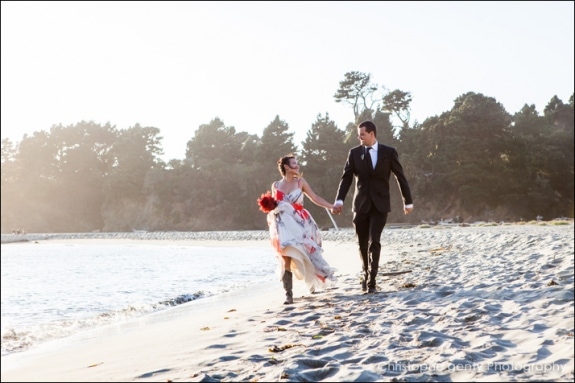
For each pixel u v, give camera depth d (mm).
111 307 10289
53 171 122250
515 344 3785
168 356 4387
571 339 3676
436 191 89750
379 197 7086
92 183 119500
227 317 6316
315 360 3686
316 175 94062
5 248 59500
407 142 92688
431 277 7941
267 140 104688
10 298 12641
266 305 7125
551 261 8133
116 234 82250
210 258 25891
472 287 6402
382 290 7172
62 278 18219
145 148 117875
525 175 90375
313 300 6930
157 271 19062
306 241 7160
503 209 87625
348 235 36219
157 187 107812
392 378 3125
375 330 4594
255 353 4133
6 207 120438
